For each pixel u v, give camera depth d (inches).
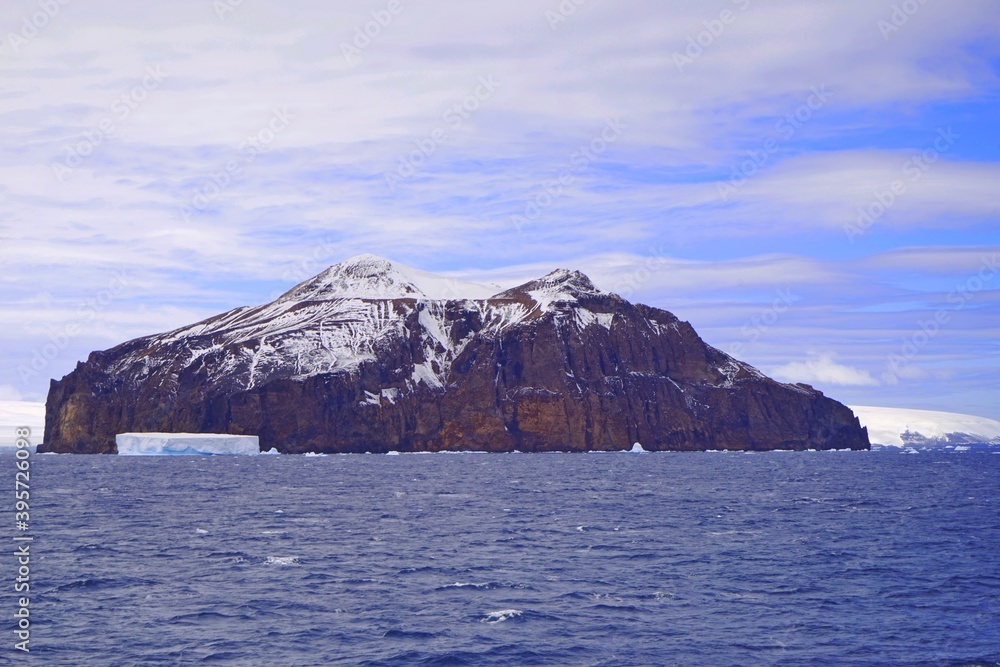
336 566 3006.9
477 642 2089.1
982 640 2107.5
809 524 4242.1
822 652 2020.2
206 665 1923.0
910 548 3410.4
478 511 4928.6
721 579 2785.4
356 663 1940.2
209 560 3122.5
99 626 2209.6
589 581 2753.4
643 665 1937.7
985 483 7514.8
